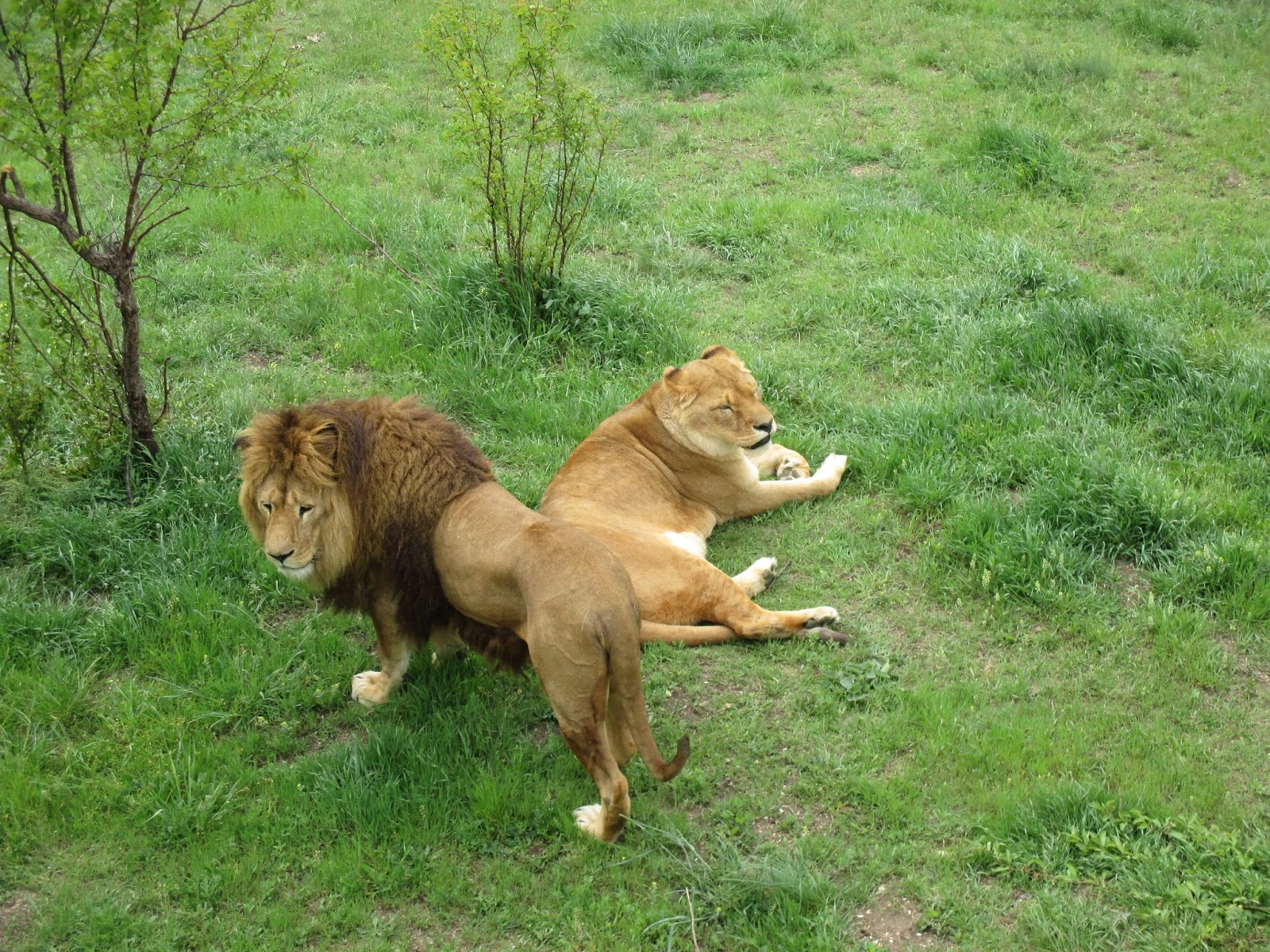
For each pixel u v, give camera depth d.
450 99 11.71
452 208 9.62
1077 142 10.48
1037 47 12.35
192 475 6.34
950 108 11.20
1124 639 5.29
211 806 4.57
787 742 4.84
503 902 4.22
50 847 4.47
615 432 6.20
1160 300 8.05
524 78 11.07
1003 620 5.48
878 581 5.77
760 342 7.91
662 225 9.27
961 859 4.27
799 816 4.51
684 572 5.40
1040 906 4.04
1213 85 11.45
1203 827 4.30
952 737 4.79
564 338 7.81
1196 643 5.22
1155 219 9.20
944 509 6.21
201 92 6.68
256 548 5.95
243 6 6.33
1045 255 8.59
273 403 7.13
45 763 4.82
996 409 6.87
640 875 4.28
